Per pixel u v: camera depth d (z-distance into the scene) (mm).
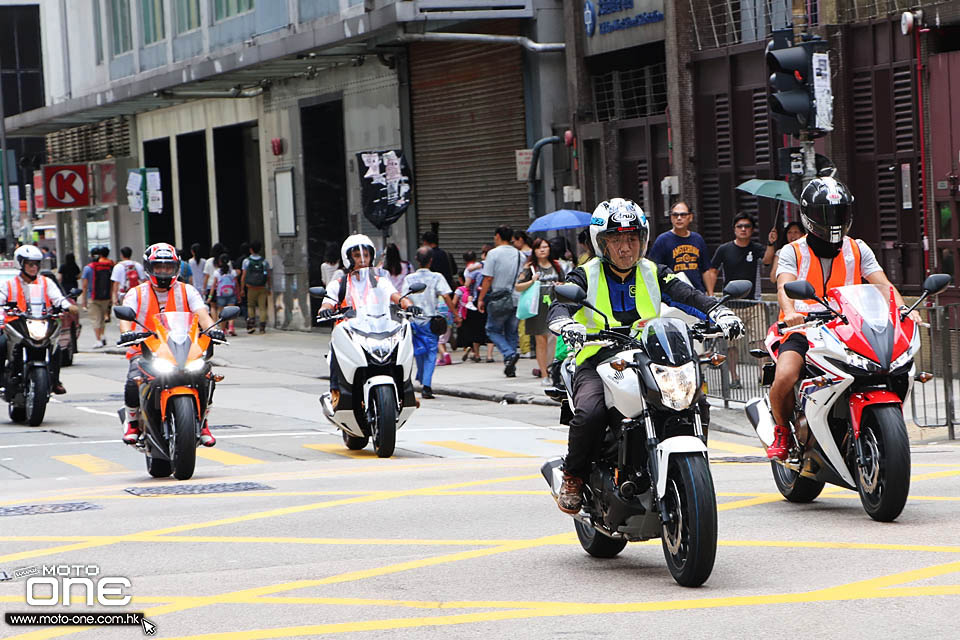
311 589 21172
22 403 48375
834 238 25203
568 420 22250
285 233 96375
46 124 125312
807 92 39125
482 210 75750
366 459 38125
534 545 24297
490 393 52688
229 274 92375
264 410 51562
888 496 24062
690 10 60625
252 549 24688
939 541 22844
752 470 32844
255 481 33812
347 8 84000
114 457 40125
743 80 57812
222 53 101250
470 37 67812
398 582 21500
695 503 19688
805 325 25391
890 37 50594
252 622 19109
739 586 20250
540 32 70188
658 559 22891
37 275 48938
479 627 18391
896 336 24109
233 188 106250
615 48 65812
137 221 120438
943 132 48625
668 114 62031
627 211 21125
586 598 19984
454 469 34906
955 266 48688
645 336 20297
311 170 93188
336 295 39625
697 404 20234
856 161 52719
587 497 21781
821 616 18234
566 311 21078
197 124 108250
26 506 30672
